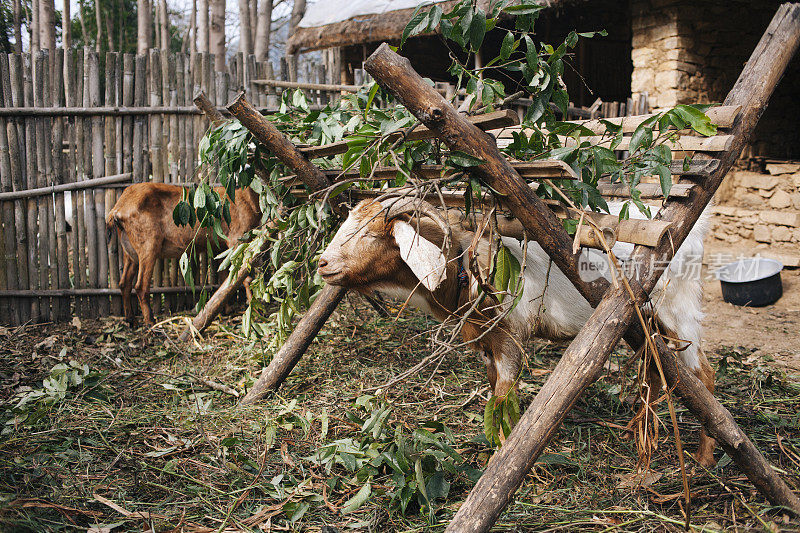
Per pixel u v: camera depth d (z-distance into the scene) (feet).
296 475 10.78
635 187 8.47
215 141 12.73
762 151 28.53
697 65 24.54
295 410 13.30
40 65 20.18
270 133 11.35
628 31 33.53
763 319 19.95
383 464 10.77
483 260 10.80
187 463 11.07
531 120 8.69
